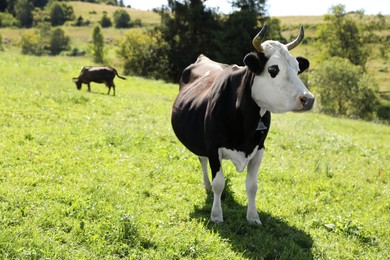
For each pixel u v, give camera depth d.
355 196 8.19
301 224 6.47
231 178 8.03
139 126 11.02
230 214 6.44
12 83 15.18
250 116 5.43
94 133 9.64
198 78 7.14
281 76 4.96
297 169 9.34
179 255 4.99
